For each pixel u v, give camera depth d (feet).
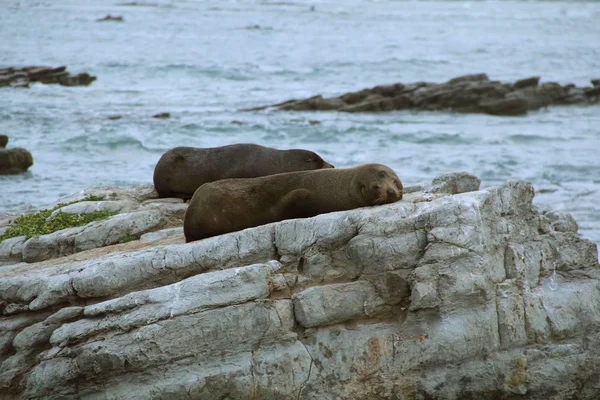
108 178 185.57
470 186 96.68
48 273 72.95
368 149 233.35
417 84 334.24
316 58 510.17
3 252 89.25
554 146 243.19
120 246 82.84
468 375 68.23
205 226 79.20
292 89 372.99
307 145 239.71
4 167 184.75
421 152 229.66
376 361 68.44
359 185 77.05
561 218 86.74
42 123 254.88
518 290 70.69
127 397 64.80
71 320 68.23
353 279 70.95
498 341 68.85
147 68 427.74
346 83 401.70
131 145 228.02
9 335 70.28
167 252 71.56
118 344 64.75
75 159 208.23
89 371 64.85
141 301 66.28
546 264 73.36
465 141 249.96
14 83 342.44
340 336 68.64
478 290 68.03
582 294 72.69
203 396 65.26
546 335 70.03
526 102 314.76
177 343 65.16
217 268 71.41
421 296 67.67
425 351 67.97
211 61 474.08
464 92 318.24
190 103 318.45
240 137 248.32
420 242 69.26
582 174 199.00
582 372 69.87
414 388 68.28
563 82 423.64
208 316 65.87
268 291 68.18
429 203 71.41
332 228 70.95
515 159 219.20
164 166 108.47
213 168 106.63
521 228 74.38
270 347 67.21
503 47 621.72
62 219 97.55
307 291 68.28
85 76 367.45
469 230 68.54
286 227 71.77
